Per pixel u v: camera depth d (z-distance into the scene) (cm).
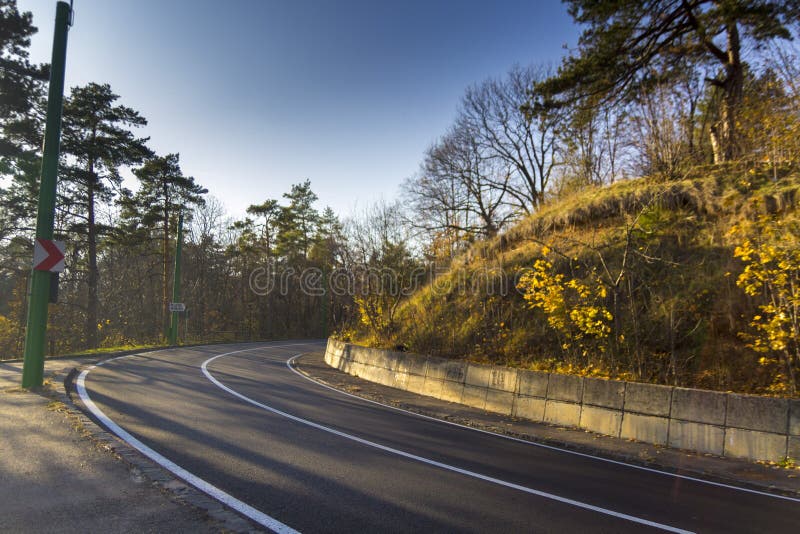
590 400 930
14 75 2100
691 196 1357
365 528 420
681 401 816
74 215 2900
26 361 956
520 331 1279
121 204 3177
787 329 812
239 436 712
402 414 1034
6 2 2042
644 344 1031
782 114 1183
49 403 813
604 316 1051
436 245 2492
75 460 535
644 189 1524
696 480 640
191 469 546
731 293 1014
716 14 1444
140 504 425
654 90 1745
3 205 2598
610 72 1711
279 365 1922
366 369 1612
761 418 732
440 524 438
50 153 977
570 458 734
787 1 1334
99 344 3406
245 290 5097
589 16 1627
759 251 813
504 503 505
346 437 759
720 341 959
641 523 470
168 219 3578
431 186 3481
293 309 5659
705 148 1884
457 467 632
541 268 1138
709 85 1966
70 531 367
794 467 684
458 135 3494
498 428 930
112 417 775
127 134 2934
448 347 1402
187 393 1066
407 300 2022
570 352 1115
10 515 390
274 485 513
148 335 4162
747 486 623
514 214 3225
